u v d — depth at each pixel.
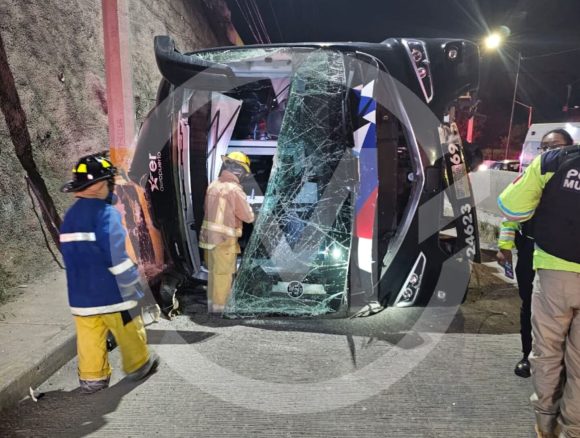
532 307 2.43
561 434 2.40
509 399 2.88
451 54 3.95
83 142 6.09
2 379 2.81
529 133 11.30
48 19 5.59
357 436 2.53
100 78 6.76
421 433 2.55
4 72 4.69
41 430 2.59
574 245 2.21
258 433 2.55
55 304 4.04
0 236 4.41
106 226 2.78
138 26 8.62
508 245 3.05
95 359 2.89
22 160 4.84
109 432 2.56
